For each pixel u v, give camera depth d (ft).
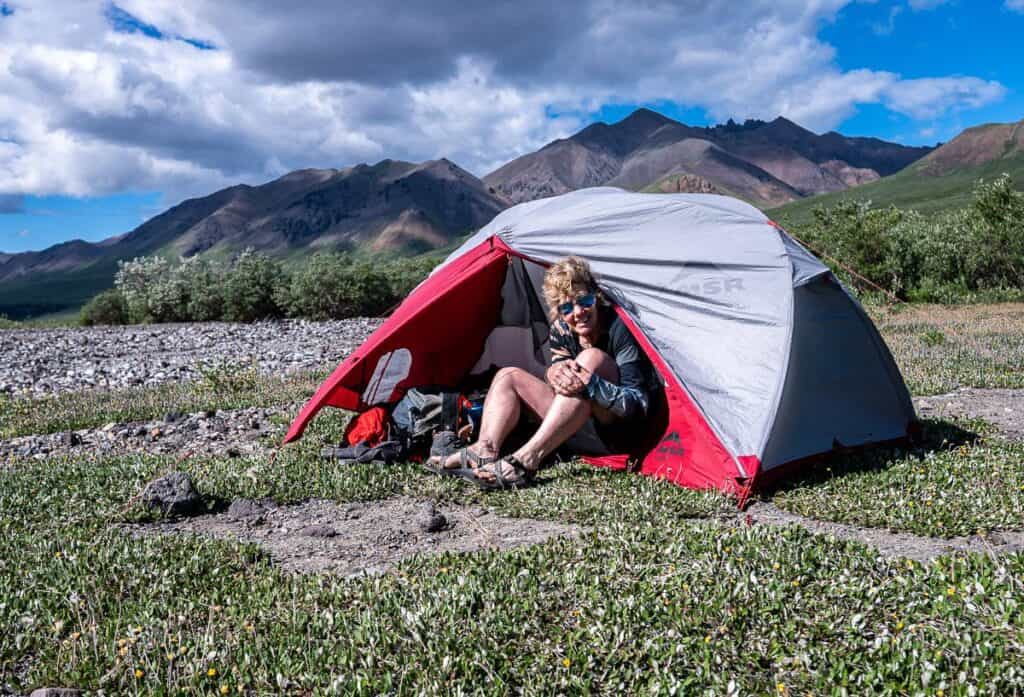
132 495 18.70
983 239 78.23
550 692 9.84
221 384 38.83
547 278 20.74
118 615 12.18
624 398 19.71
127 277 111.86
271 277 104.06
